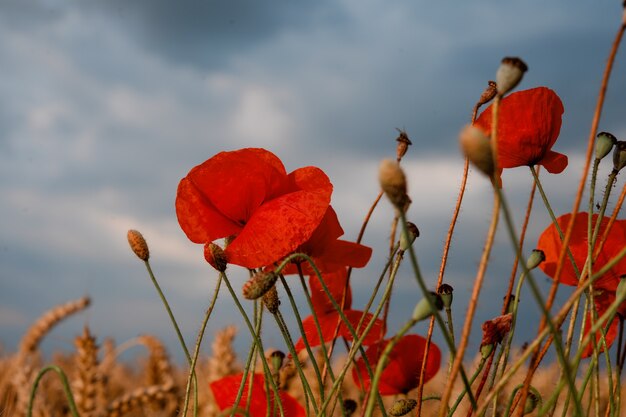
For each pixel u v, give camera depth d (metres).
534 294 0.42
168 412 1.00
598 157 0.53
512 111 0.57
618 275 0.59
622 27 0.43
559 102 0.58
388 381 0.65
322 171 0.58
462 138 0.41
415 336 0.65
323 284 0.53
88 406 1.02
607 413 0.53
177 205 0.56
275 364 0.62
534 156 0.58
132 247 0.57
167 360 1.23
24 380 0.98
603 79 0.44
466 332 0.43
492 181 0.41
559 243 0.60
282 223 0.54
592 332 0.46
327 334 0.63
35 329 1.12
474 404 0.46
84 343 1.05
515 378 0.72
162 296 0.57
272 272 0.51
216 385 0.61
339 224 0.59
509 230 0.41
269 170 0.56
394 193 0.43
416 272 0.44
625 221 0.59
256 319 0.58
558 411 0.72
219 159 0.56
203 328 0.56
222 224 0.57
